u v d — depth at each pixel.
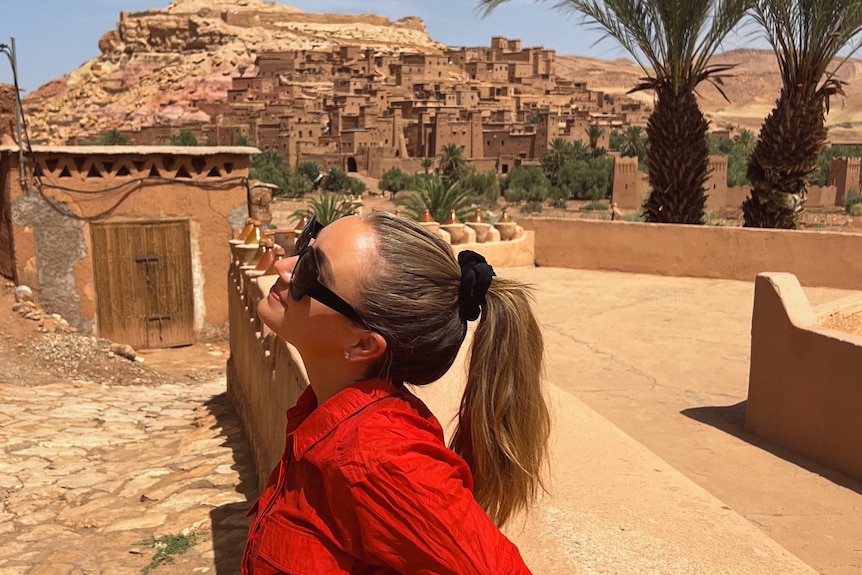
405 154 133.88
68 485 6.91
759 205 14.33
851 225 60.50
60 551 5.25
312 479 1.28
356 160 122.88
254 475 6.66
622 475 2.85
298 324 1.39
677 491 2.71
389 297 1.32
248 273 7.56
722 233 13.05
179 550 5.07
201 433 8.69
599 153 116.50
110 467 7.59
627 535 2.33
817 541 3.89
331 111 152.50
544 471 2.85
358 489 1.18
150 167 15.56
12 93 15.69
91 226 15.22
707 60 14.21
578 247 14.34
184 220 15.96
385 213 1.42
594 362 8.12
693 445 5.54
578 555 2.19
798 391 5.34
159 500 6.25
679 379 7.46
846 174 78.75
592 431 3.39
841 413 4.96
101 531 5.64
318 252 1.35
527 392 1.41
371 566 1.23
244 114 159.75
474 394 1.41
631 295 11.79
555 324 9.91
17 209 14.62
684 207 14.69
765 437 5.68
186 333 16.31
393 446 1.20
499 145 131.88
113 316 15.61
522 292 1.44
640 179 89.00
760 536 2.37
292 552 1.26
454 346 1.40
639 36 14.09
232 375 10.05
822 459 5.13
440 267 1.37
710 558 2.19
